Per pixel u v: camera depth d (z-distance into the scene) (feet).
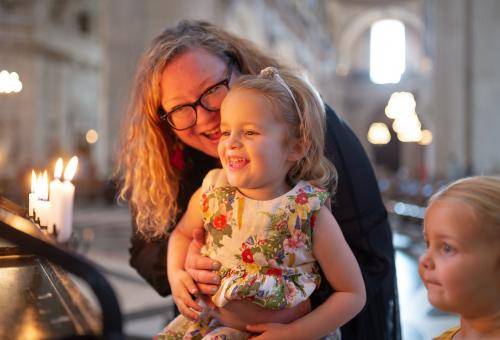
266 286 4.47
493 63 53.57
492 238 4.03
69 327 3.41
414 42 133.28
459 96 54.13
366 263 5.92
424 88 128.98
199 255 4.82
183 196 6.49
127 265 24.68
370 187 6.15
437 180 50.39
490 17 53.57
